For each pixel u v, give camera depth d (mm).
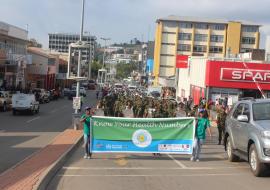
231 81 58531
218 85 58750
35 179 12453
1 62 66312
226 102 54281
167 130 17906
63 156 17312
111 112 27984
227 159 18109
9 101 49344
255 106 15242
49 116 43219
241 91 59156
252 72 58156
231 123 17094
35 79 91750
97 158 17922
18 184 11805
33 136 26234
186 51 145500
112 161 17188
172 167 15898
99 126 17812
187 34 145500
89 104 63781
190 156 18922
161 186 12484
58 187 12273
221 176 14141
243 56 81250
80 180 13273
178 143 17906
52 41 168125
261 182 13164
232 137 16797
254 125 14430
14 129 30203
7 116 42031
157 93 74250
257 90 58906
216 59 60688
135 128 17875
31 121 37156
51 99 75500
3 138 24953
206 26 146125
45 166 14789
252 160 14328
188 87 75062
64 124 34906
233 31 143750
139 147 17922
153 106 25938
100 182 12992
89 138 17781
